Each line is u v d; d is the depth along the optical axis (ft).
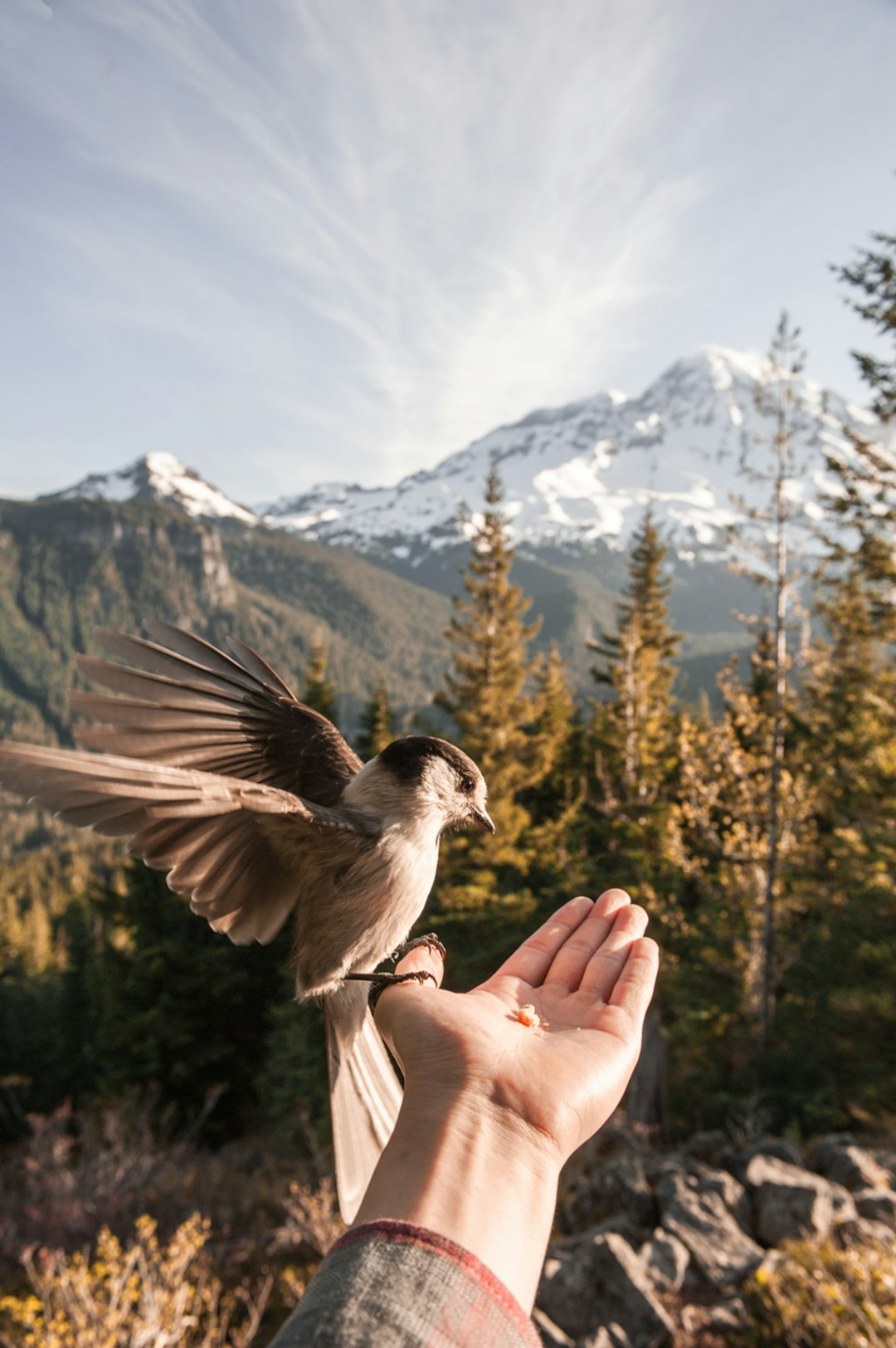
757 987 73.15
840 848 73.46
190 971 93.40
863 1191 36.04
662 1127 60.64
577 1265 29.99
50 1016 140.46
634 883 76.69
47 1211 46.62
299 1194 44.32
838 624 95.81
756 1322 27.61
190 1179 53.16
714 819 82.17
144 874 97.76
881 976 66.08
